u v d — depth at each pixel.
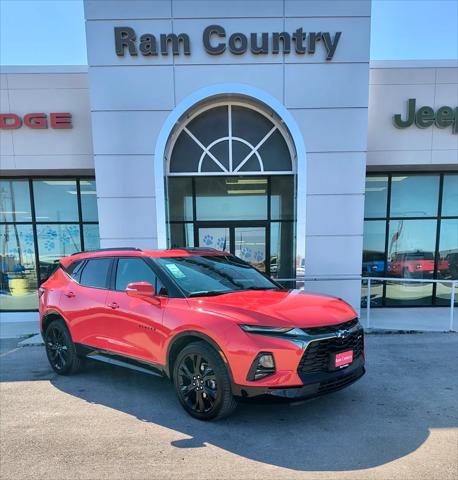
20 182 9.48
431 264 9.88
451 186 9.69
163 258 4.41
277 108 7.61
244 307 3.54
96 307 4.54
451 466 2.92
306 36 7.51
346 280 7.89
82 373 5.17
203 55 7.52
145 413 3.87
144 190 7.74
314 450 3.14
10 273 9.66
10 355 6.17
